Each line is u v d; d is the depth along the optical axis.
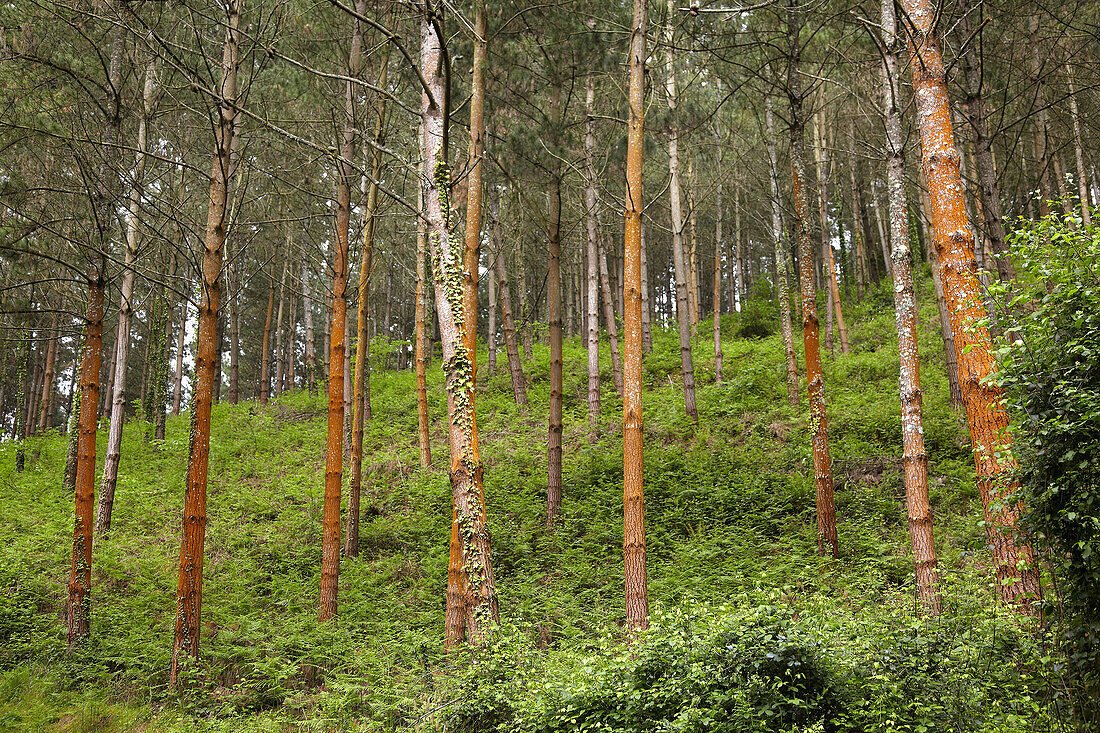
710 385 19.28
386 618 10.15
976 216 14.30
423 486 15.08
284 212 17.86
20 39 12.11
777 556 10.37
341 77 7.84
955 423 13.43
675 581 9.85
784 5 11.61
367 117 14.27
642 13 9.15
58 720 7.99
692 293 28.61
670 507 12.60
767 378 18.53
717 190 25.94
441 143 8.41
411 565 11.94
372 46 12.98
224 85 9.77
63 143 12.06
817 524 10.91
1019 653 5.22
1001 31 12.94
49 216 13.55
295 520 14.10
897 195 8.45
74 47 12.91
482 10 11.88
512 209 21.73
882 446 13.59
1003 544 6.23
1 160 12.54
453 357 8.02
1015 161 16.41
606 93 16.17
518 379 19.59
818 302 29.20
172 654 9.10
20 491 16.67
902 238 8.30
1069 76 12.99
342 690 8.02
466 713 6.58
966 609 5.67
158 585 11.75
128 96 13.97
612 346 19.91
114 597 11.16
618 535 11.73
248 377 45.81
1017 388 4.81
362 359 13.02
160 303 20.77
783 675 5.31
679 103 16.98
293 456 18.58
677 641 5.71
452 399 7.98
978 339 5.14
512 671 6.77
